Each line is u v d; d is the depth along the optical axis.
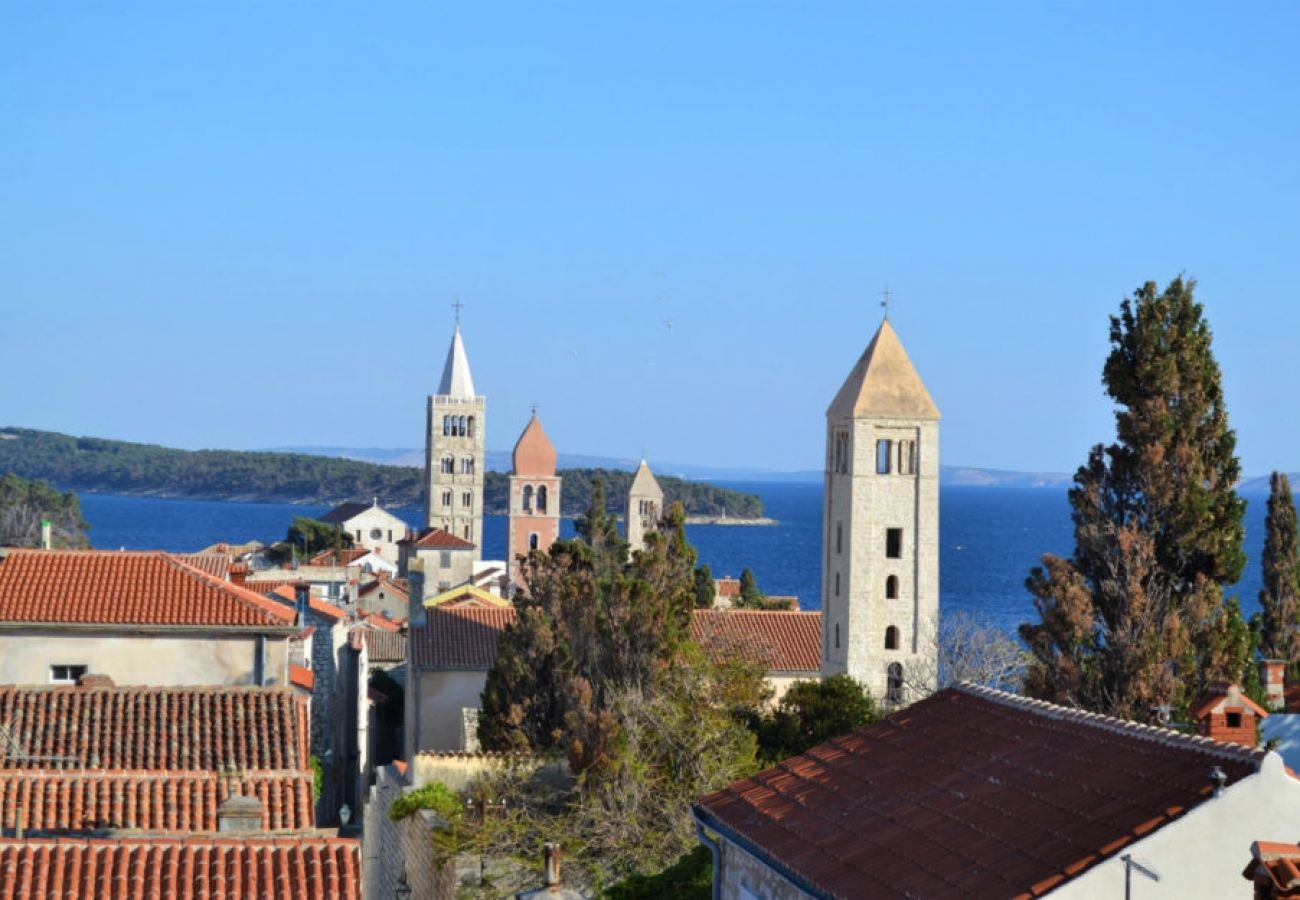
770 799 36.62
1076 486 77.94
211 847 34.94
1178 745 30.48
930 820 32.00
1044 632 71.31
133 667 65.12
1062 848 28.61
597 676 72.06
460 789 63.72
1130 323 77.75
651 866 57.81
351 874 34.56
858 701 75.38
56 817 40.91
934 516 121.81
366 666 105.44
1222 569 75.00
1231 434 76.88
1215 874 27.61
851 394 122.38
